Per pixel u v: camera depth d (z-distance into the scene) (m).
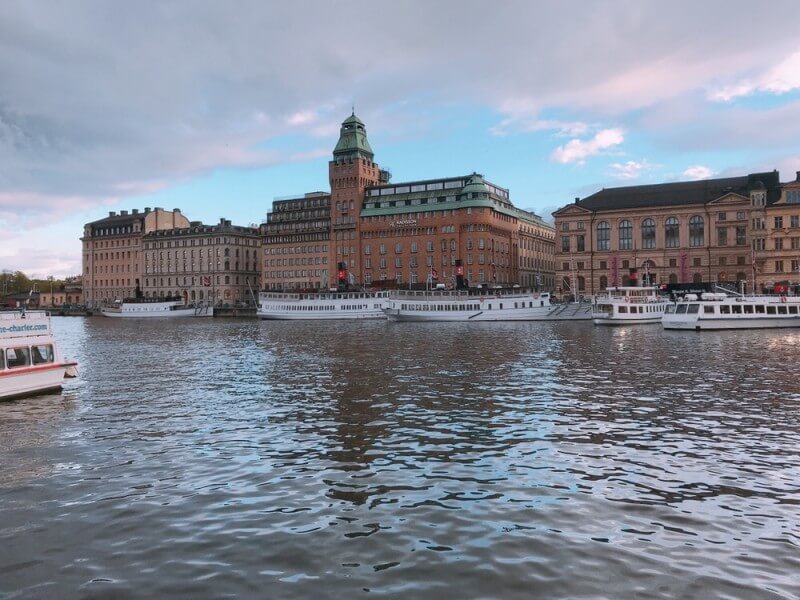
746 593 12.01
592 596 11.92
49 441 23.81
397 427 25.17
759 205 133.00
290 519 15.77
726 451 21.36
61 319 164.50
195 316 166.75
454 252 181.00
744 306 81.94
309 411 28.64
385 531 14.96
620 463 20.11
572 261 154.88
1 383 32.09
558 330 85.38
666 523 15.30
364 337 74.19
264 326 109.56
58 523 15.70
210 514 16.16
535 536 14.59
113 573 13.07
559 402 29.88
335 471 19.58
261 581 12.64
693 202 144.12
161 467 20.28
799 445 22.00
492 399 30.77
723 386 34.03
